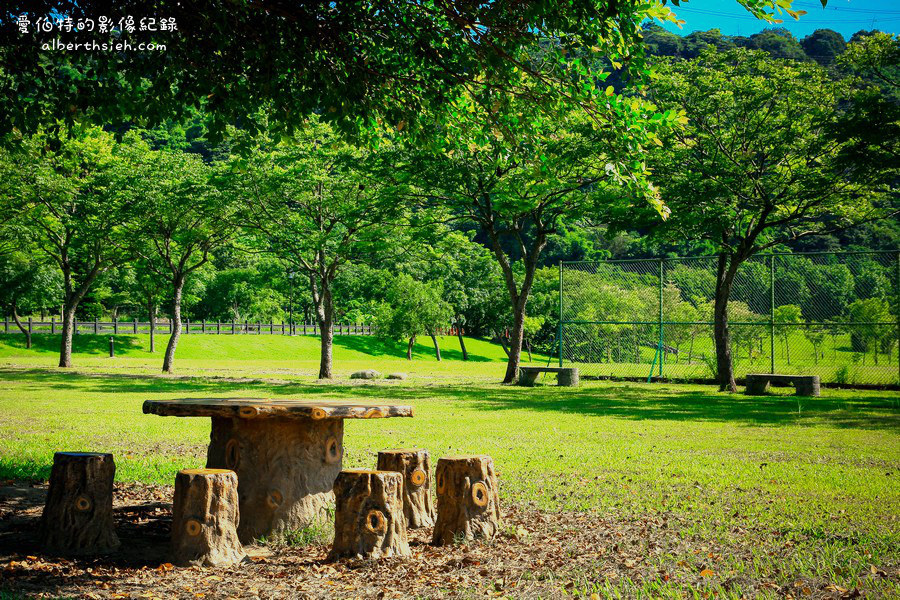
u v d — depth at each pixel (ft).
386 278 194.90
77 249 114.42
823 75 73.36
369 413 18.86
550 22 20.90
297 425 19.62
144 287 160.86
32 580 15.26
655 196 24.17
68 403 56.65
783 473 28.55
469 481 18.74
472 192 83.05
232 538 17.28
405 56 24.43
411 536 19.90
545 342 226.17
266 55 22.21
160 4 21.61
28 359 133.49
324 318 97.50
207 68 23.08
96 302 176.55
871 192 73.10
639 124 23.52
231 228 100.68
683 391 77.71
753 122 75.00
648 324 96.63
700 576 15.57
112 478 18.58
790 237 80.74
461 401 62.49
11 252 126.31
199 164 103.86
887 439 39.11
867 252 78.02
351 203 91.50
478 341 249.55
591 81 23.53
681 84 73.82
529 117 25.36
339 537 17.31
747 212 81.61
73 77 25.25
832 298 89.25
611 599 14.10
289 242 94.89
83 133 24.72
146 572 16.08
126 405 55.42
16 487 25.29
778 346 92.63
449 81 23.41
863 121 60.44
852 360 85.61
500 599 14.26
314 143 92.12
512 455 33.01
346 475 17.43
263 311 213.66
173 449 34.47
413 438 38.75
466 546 18.13
